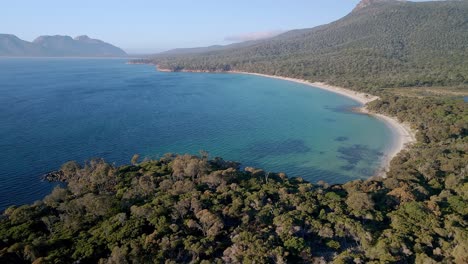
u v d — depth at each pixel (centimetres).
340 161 13588
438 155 11181
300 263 5997
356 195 7850
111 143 15112
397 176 9669
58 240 6569
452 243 6003
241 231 6838
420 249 5919
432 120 16250
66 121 18450
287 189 8781
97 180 9406
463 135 14288
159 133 16800
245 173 10144
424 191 8344
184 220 7225
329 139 16288
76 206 7862
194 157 10800
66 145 14625
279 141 16012
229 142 15775
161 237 6488
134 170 10494
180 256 6200
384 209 7738
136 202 8162
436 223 6612
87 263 5950
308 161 13638
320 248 6556
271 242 6278
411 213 7088
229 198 8212
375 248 6006
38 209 8019
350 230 6756
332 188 9369
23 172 11819
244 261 5719
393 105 19975
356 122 19175
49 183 11069
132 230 6662
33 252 6019
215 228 6688
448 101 19162
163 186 8850
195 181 9338
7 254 6022
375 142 15688
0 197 10131
